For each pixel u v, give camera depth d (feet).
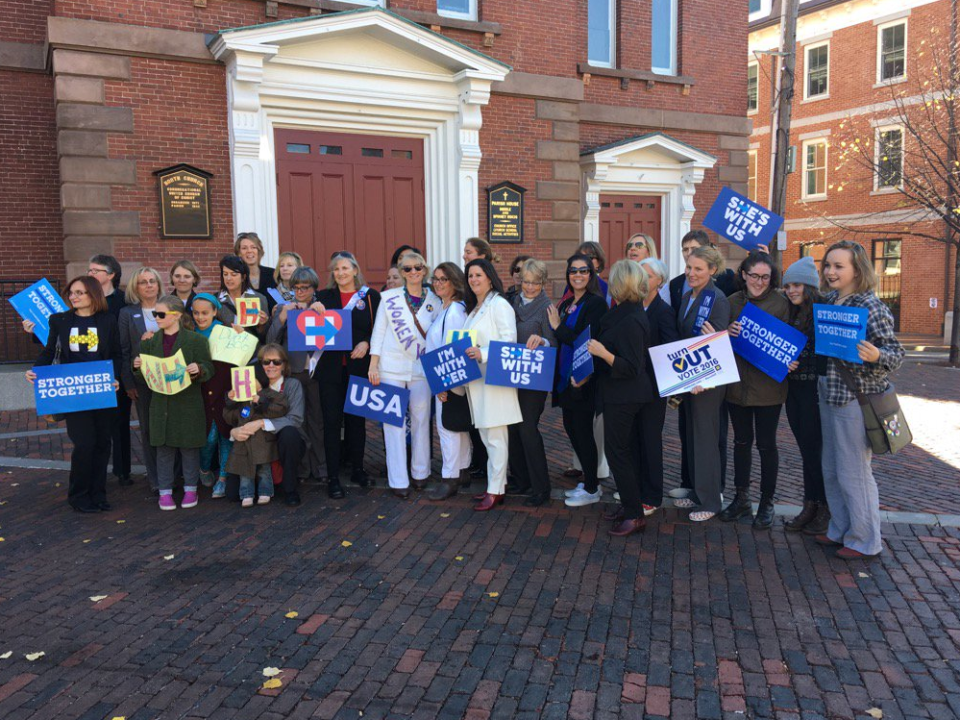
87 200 30.40
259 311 19.47
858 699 10.66
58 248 36.81
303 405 19.77
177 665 11.56
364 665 11.55
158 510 18.97
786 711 10.37
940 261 73.31
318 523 17.92
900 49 73.61
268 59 32.04
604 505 19.17
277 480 19.66
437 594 14.05
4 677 11.23
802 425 16.75
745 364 16.80
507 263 40.16
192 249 32.40
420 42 34.40
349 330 19.16
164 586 14.42
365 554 15.98
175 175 31.60
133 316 19.54
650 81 46.29
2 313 34.47
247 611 13.37
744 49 49.93
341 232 36.04
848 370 14.82
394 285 21.57
